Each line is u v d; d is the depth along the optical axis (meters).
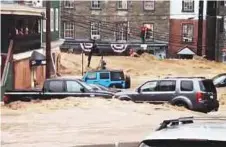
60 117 58.66
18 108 64.81
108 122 55.97
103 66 156.50
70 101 68.31
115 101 69.12
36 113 61.16
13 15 94.75
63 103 67.06
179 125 15.78
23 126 53.75
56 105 66.00
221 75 116.25
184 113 62.75
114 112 62.09
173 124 15.98
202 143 14.09
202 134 14.33
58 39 147.38
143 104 68.00
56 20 144.62
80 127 53.09
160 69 174.38
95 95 73.00
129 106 66.00
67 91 72.88
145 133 49.53
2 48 93.00
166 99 69.62
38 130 51.56
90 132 50.25
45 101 69.12
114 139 46.19
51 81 73.12
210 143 14.02
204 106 67.75
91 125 54.22
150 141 14.64
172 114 61.59
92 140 46.06
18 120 56.97
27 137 48.03
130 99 71.75
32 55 110.12
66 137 47.72
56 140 46.31
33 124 54.75
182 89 68.94
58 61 149.50
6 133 49.91
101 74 114.81
